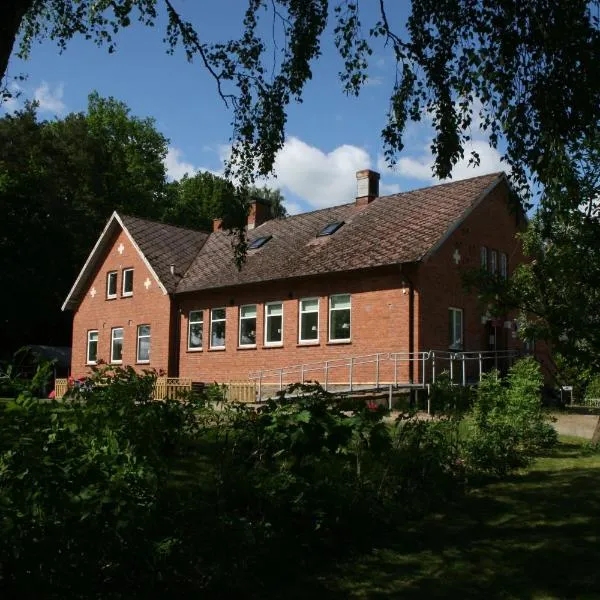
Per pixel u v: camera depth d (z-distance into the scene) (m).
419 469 8.00
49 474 4.04
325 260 24.95
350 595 5.19
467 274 5.96
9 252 41.56
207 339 28.89
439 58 9.28
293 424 6.30
